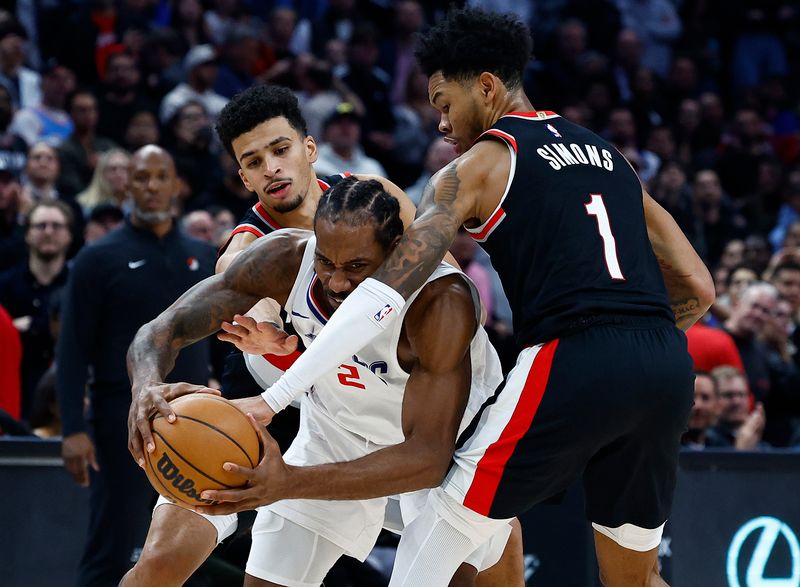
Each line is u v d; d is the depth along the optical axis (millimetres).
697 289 7148
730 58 24781
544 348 6156
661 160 21000
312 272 6336
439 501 6336
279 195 7324
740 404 11984
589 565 10055
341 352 5750
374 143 18641
